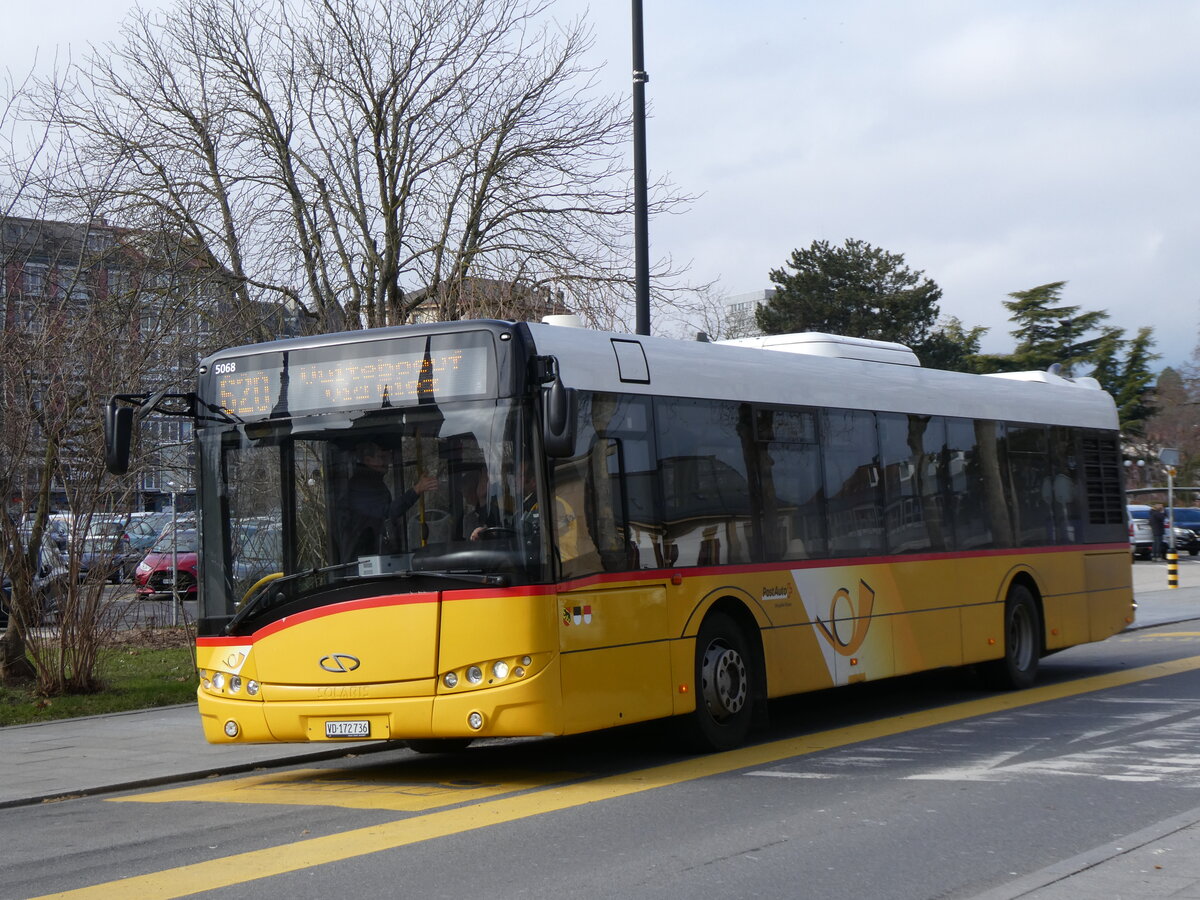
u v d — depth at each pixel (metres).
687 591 10.30
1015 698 13.76
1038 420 15.44
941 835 7.32
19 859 7.53
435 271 21.69
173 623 20.31
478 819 8.06
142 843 7.82
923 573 13.16
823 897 6.08
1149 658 17.95
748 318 73.00
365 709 9.06
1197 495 64.06
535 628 8.86
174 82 21.67
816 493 11.93
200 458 9.90
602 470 9.66
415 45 21.91
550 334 9.54
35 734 12.70
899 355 13.66
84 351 14.65
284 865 6.95
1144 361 64.31
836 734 11.55
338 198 21.77
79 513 14.72
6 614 15.12
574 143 22.38
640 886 6.32
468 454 9.12
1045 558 15.17
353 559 9.30
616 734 12.23
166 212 20.41
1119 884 6.06
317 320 21.69
